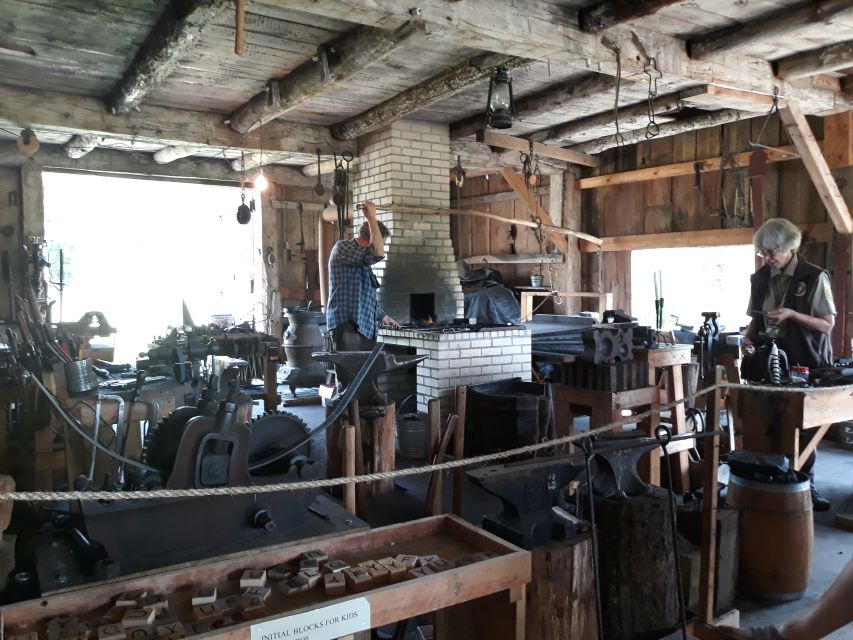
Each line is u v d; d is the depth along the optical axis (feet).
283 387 28.66
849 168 20.06
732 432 15.17
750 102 18.34
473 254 34.63
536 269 30.94
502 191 32.68
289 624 6.16
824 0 13.20
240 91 19.72
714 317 15.37
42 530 9.62
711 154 24.59
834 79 18.79
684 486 14.56
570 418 14.79
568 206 29.01
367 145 24.11
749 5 13.64
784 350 14.58
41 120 19.69
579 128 23.82
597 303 29.07
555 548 8.14
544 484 9.15
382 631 9.43
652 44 14.98
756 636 7.79
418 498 14.96
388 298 22.53
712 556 9.00
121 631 6.14
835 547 12.34
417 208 22.95
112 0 13.39
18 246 28.25
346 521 10.22
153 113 21.22
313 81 16.75
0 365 16.16
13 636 6.22
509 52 14.03
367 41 14.52
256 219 35.01
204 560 8.70
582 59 14.42
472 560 7.43
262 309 34.55
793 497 10.38
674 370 14.64
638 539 9.07
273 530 9.62
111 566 8.09
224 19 14.32
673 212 26.09
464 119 23.34
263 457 10.46
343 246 18.20
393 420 15.49
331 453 14.11
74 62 17.11
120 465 10.89
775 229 14.19
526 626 8.09
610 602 9.20
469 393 16.74
